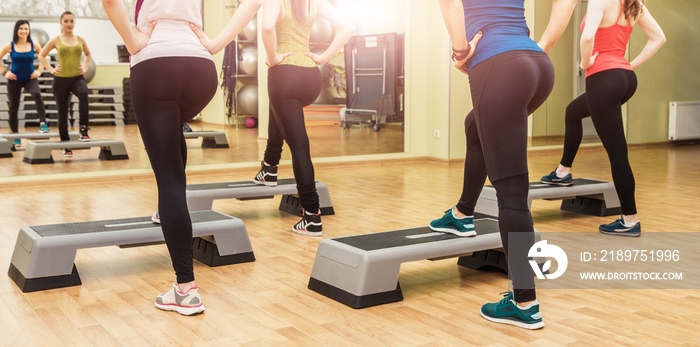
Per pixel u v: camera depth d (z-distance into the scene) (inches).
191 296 82.1
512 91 69.5
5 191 186.5
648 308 83.4
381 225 139.0
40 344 71.9
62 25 239.1
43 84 346.9
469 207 93.4
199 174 219.0
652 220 139.8
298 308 84.9
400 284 96.4
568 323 78.0
